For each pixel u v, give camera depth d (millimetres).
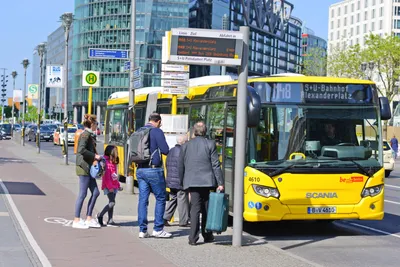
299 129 11383
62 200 15625
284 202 11117
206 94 13852
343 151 11414
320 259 9734
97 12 110688
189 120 14875
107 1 108500
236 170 9836
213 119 13250
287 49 136750
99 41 110562
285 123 11391
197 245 9906
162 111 17359
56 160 34906
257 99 10164
